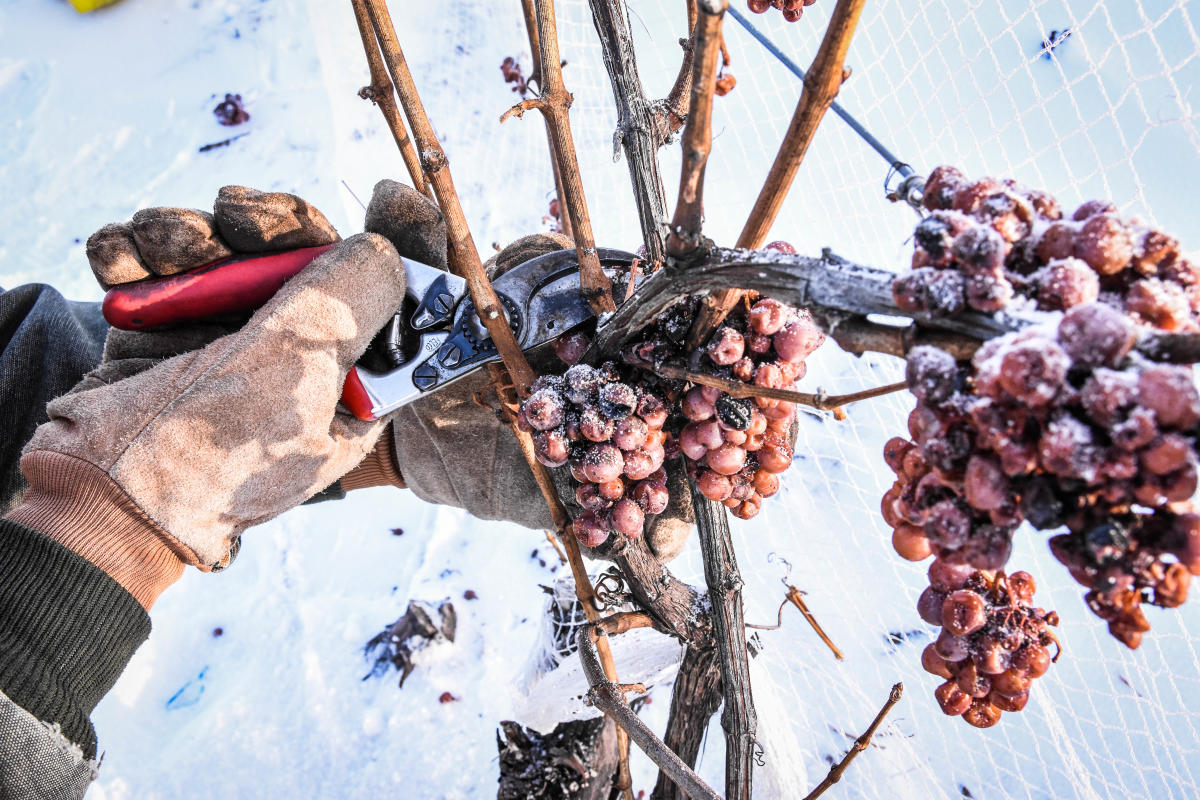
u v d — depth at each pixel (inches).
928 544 28.5
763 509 109.0
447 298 44.4
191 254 43.9
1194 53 107.9
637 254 47.6
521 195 153.4
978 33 120.6
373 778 105.7
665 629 53.9
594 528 42.2
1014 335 22.5
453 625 116.0
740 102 132.7
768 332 35.8
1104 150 108.6
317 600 120.3
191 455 40.7
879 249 114.5
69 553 39.3
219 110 165.9
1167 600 22.9
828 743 90.4
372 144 161.6
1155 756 80.3
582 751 77.0
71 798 39.9
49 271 151.6
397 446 56.1
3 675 37.1
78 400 42.4
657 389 40.0
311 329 41.6
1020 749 89.7
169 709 112.3
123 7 179.3
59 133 166.1
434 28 169.2
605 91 139.9
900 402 111.3
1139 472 21.0
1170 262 23.7
